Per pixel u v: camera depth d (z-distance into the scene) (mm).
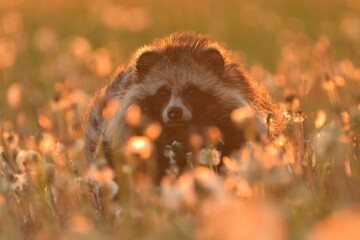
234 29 32125
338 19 34094
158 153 12672
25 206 10383
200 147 12898
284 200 9586
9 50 26234
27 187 10477
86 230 8172
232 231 6852
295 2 38938
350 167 10500
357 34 28469
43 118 14289
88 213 10258
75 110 15836
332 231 6508
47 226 9680
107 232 9336
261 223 6844
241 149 12297
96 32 33250
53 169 10391
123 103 13461
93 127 13891
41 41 29453
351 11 36281
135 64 13820
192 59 13680
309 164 10891
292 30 31891
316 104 15828
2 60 22109
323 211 9391
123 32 32469
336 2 38438
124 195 10133
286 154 10688
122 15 34281
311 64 21703
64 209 10141
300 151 11047
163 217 8984
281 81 16578
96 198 10938
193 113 13227
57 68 24297
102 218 10602
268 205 7754
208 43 14141
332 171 10672
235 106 13180
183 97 13344
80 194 10594
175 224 8516
